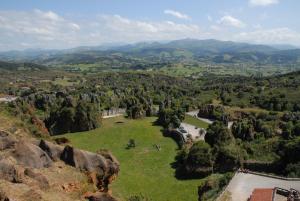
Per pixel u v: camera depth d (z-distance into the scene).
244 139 112.81
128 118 158.75
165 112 147.75
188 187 83.50
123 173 92.75
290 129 108.75
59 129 136.12
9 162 40.94
